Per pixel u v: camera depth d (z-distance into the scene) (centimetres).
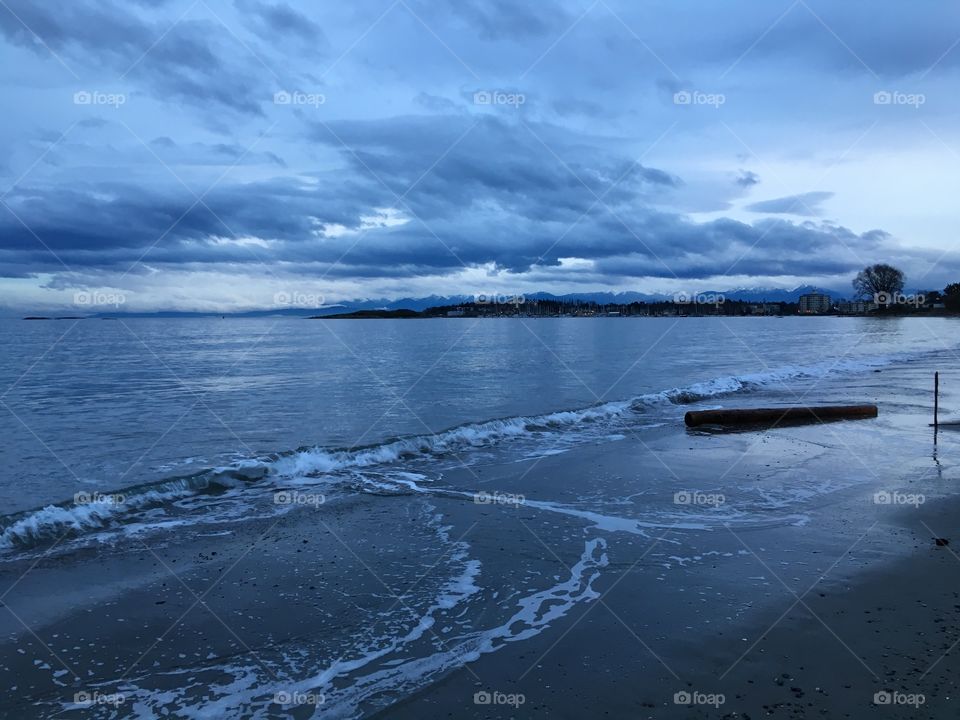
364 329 10312
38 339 6088
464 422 1691
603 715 442
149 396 2175
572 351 4675
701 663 509
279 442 1431
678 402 2173
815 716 438
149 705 462
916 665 504
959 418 1789
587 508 955
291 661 521
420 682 488
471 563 735
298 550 782
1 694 473
